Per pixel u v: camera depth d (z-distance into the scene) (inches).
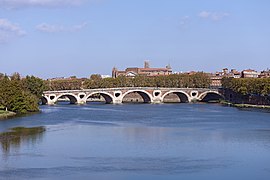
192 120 7819.9
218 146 4768.7
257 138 5393.7
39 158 4018.2
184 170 3629.4
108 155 4188.0
